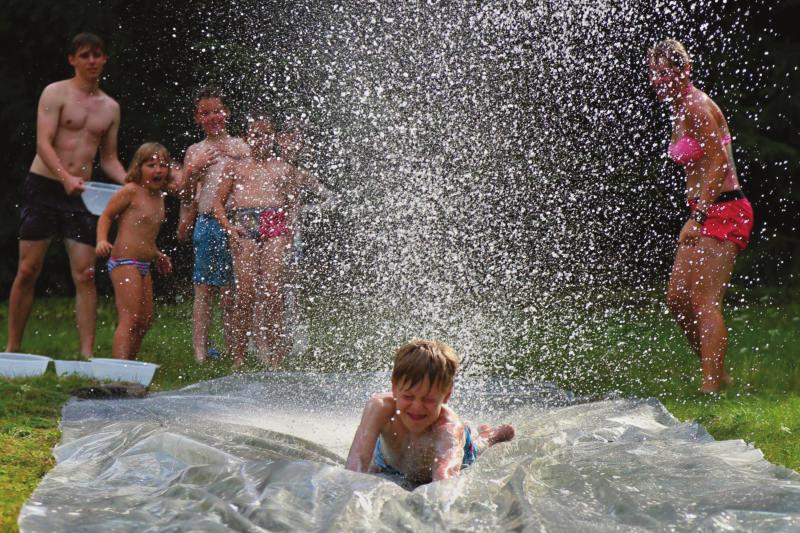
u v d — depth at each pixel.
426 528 2.72
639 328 8.87
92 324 7.02
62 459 3.65
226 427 3.96
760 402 5.32
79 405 4.77
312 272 9.34
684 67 5.88
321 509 2.77
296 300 7.53
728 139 5.95
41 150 6.82
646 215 11.98
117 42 12.52
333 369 6.96
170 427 3.96
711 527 2.68
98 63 7.13
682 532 2.68
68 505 2.93
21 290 6.92
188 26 12.42
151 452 3.54
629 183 11.79
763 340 8.03
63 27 12.74
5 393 4.89
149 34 12.58
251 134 7.48
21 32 12.85
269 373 5.91
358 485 2.92
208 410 4.81
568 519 2.77
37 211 6.84
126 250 6.62
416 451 3.42
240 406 4.95
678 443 3.94
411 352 3.32
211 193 7.43
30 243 6.88
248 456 3.56
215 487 2.98
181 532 2.59
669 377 6.42
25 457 3.66
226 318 7.55
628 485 3.16
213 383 5.62
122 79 12.67
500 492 3.05
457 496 2.98
